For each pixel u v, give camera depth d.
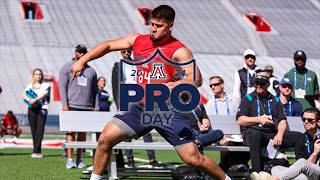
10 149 42.97
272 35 116.31
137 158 37.41
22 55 95.19
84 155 38.22
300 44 114.00
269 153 22.34
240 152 24.47
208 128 23.20
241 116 22.75
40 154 35.09
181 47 14.70
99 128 24.88
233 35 114.38
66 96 27.91
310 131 21.50
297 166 19.56
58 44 101.50
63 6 116.50
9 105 81.25
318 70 104.38
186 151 14.66
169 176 25.45
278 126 22.50
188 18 119.56
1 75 88.25
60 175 24.91
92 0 120.56
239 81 30.23
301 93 31.64
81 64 15.38
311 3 131.88
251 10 125.62
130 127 14.66
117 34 108.94
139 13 118.00
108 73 92.69
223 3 127.88
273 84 34.22
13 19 107.88
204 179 21.47
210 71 98.69
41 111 34.81
